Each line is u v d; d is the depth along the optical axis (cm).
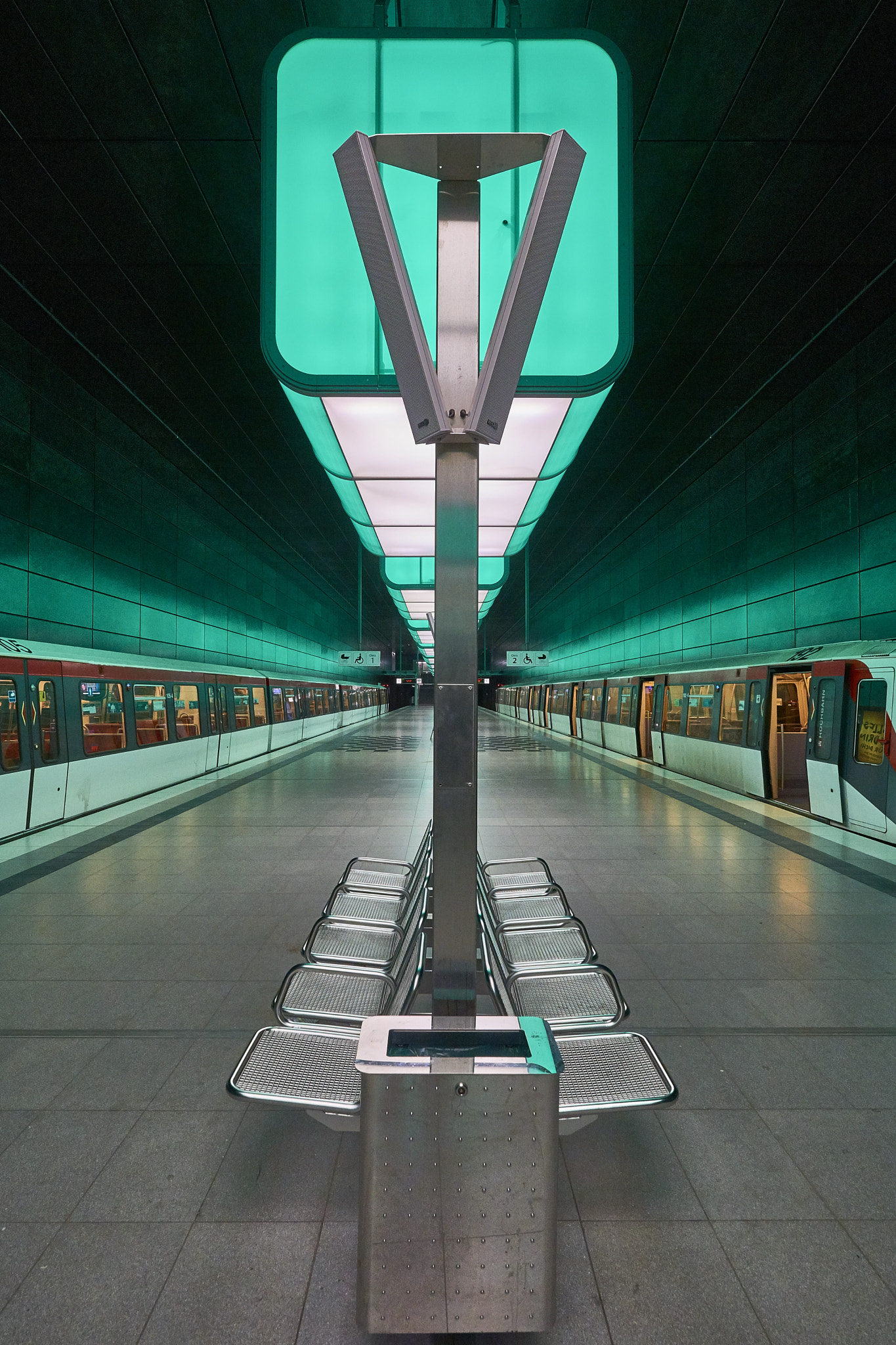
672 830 788
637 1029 336
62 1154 245
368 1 544
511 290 197
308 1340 176
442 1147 163
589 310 492
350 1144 251
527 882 461
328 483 1731
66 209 746
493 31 498
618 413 1267
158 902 528
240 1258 201
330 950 365
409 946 355
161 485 1569
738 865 639
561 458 603
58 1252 203
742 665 1109
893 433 950
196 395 1212
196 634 1833
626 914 506
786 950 437
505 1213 163
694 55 582
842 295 900
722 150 671
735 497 1479
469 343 205
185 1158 243
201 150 665
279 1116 267
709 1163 242
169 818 859
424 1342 175
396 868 521
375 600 4119
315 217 490
